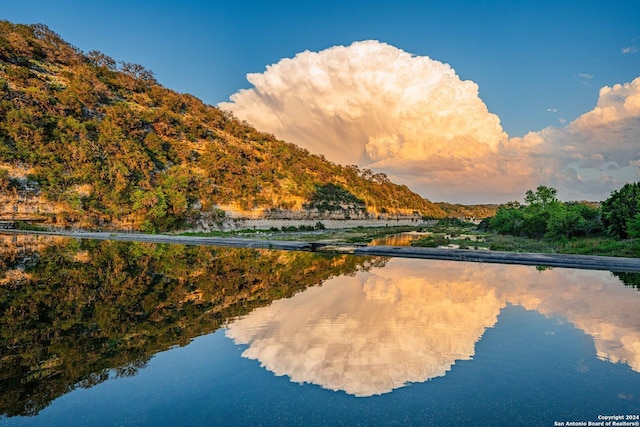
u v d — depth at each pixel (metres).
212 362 7.11
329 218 94.19
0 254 23.72
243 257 25.38
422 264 21.56
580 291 13.69
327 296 12.93
